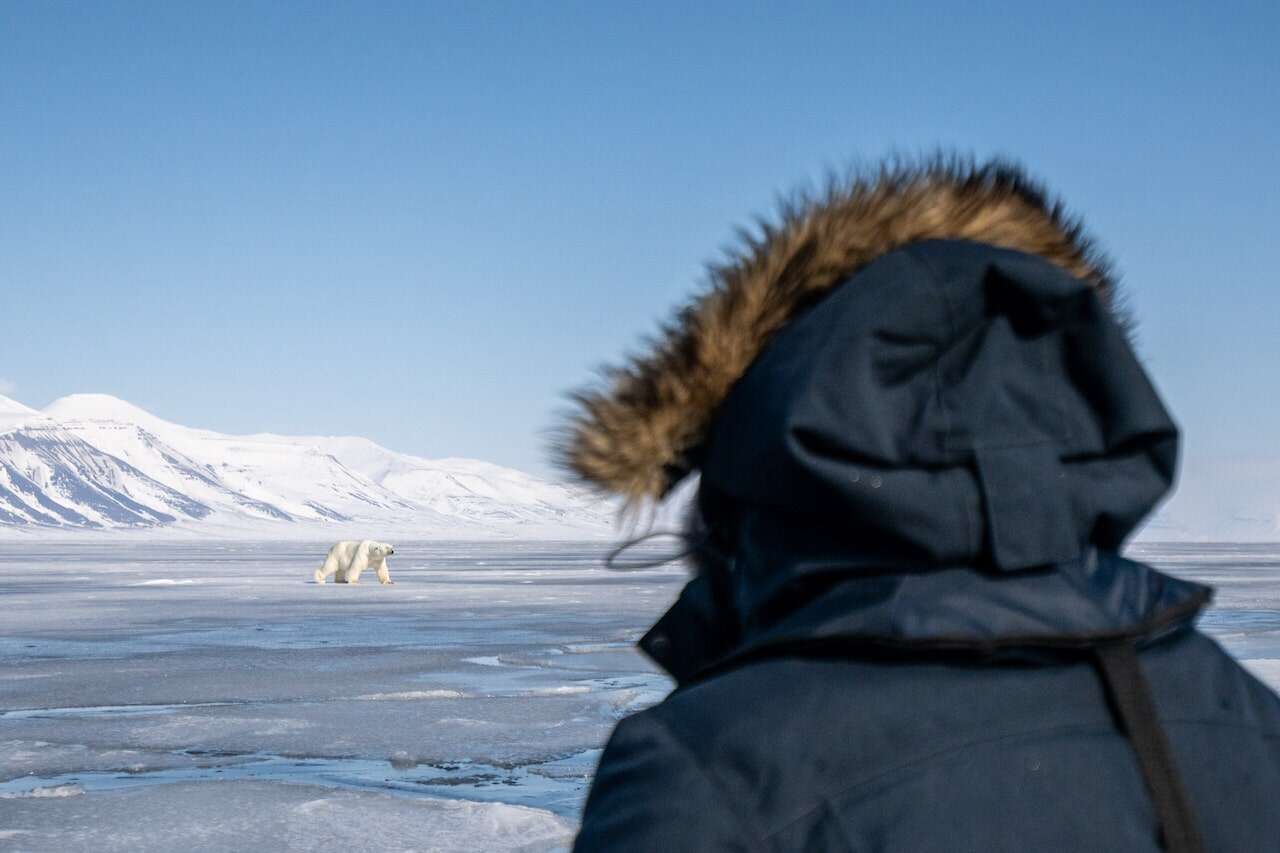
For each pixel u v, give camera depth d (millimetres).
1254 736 1140
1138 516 1102
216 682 11375
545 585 33125
